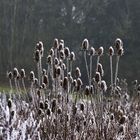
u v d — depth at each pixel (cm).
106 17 4931
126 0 4822
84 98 682
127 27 4662
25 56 5256
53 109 592
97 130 574
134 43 4509
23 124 557
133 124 681
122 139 600
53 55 654
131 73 4206
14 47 5294
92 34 4962
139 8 4722
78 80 614
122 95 895
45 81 648
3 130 560
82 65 4288
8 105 606
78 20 5212
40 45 639
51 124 588
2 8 5416
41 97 648
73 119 594
